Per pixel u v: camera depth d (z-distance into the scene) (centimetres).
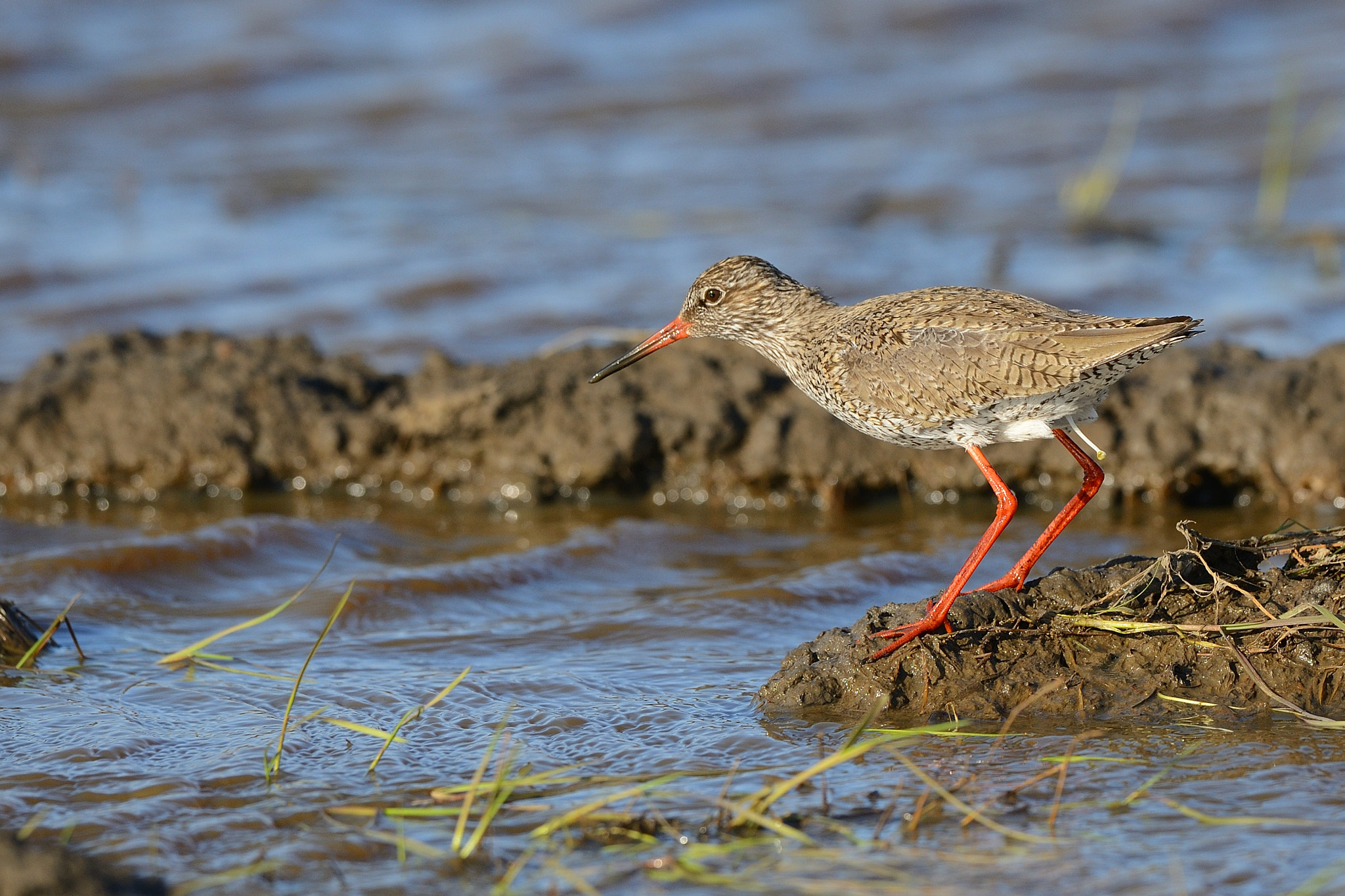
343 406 1542
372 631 1123
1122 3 3141
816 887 713
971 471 1457
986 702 927
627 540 1343
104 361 1565
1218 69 2831
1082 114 2644
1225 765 843
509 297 1944
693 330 1224
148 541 1266
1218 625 919
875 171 2425
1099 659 941
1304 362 1466
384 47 2961
